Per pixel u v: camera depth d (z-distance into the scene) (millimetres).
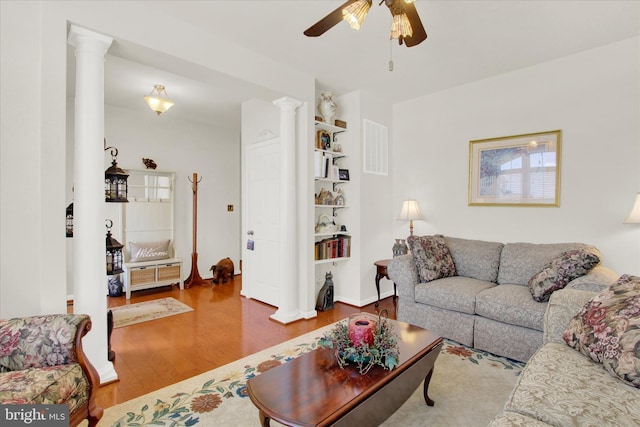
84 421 1841
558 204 3229
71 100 4246
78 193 2113
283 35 2760
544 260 2895
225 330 3207
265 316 3635
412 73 3545
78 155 2117
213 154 5773
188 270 5441
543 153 3314
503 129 3582
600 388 1285
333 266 4289
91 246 2131
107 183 2688
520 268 3006
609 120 2963
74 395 1483
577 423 1092
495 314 2605
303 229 3584
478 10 2402
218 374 2346
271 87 3184
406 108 4422
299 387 1416
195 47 2613
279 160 3957
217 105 4645
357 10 1703
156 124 5090
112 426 1778
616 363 1375
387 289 4469
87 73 2121
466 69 3449
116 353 2691
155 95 4109
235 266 6062
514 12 2432
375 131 4273
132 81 3697
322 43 2891
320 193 3980
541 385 1324
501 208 3600
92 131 2135
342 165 4230
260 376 1510
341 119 4250
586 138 3078
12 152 1973
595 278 2270
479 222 3768
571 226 3162
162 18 2428
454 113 3963
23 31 2004
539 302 2477
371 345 1636
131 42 2277
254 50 3014
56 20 1987
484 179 3723
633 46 2838
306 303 3564
